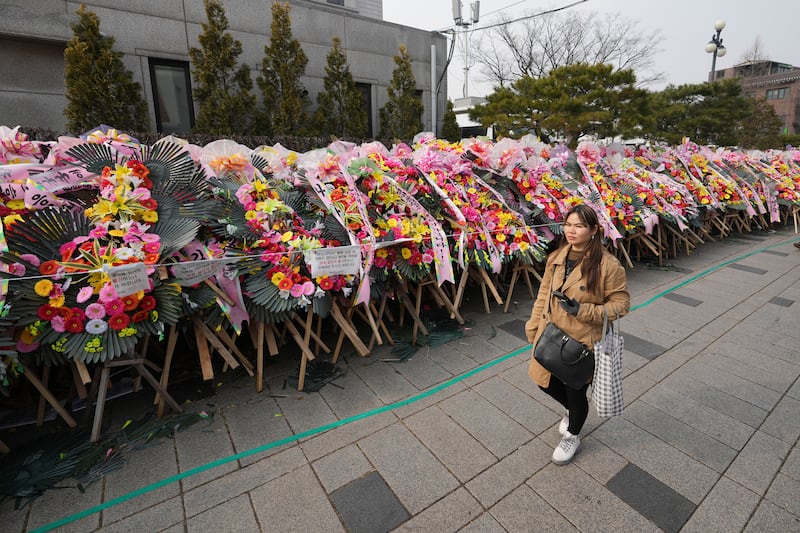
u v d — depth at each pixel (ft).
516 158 13.89
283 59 28.12
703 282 16.74
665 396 9.06
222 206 9.18
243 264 8.54
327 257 8.71
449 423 8.13
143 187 8.14
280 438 7.69
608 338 6.31
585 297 6.31
